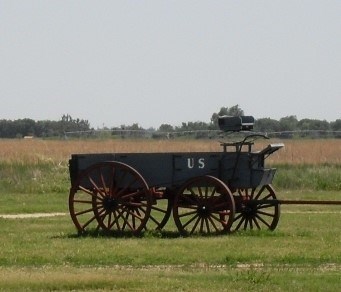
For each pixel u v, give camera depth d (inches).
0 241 1481.3
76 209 2126.0
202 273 1180.5
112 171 1574.8
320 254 1328.7
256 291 1068.5
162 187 1589.6
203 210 1555.1
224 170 1584.6
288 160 3166.8
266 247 1393.9
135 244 1429.6
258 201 1603.1
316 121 5201.8
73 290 1072.8
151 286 1087.6
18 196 2492.6
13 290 1064.8
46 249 1381.6
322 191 2677.2
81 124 5807.1
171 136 4284.0
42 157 3132.4
